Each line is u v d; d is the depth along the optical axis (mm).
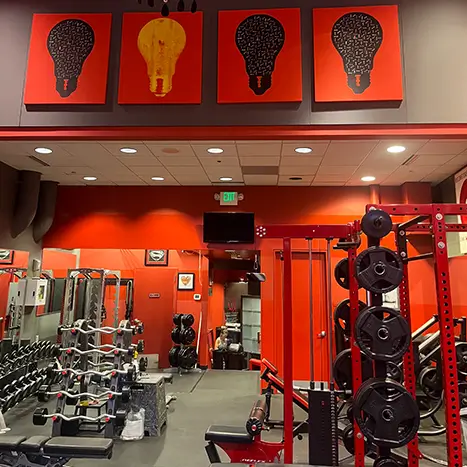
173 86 4188
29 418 5012
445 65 4047
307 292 6430
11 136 4297
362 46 4090
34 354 5977
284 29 4191
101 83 4258
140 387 4594
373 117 4008
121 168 5746
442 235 2430
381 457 2271
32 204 6113
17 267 6105
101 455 2807
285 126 4086
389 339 2250
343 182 6336
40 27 4402
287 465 2574
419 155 4938
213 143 4559
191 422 4973
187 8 4277
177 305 8914
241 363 9008
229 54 4191
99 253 9461
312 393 3062
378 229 2355
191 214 6684
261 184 6562
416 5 4168
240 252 7477
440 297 2359
